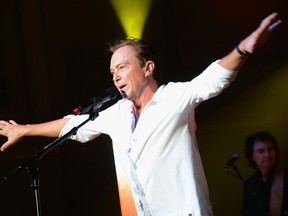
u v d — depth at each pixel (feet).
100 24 28.78
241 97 27.22
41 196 26.03
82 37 28.48
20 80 27.20
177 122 9.58
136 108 10.55
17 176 25.58
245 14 28.27
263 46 27.48
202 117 27.35
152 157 9.64
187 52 28.66
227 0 28.50
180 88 9.53
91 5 28.86
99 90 28.30
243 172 26.48
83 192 27.02
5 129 11.90
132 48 10.41
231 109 27.22
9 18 27.48
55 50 27.96
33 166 10.84
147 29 28.91
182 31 28.78
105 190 27.27
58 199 26.43
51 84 27.61
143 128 9.71
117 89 10.80
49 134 11.87
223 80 8.52
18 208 25.35
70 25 28.45
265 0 28.02
